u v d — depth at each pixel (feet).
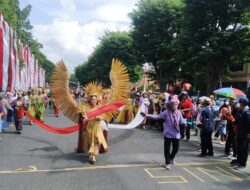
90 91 33.14
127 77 35.22
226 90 46.14
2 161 31.14
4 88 75.36
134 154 35.17
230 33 81.97
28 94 67.77
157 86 138.31
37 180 25.38
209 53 82.48
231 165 31.24
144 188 23.93
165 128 29.81
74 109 34.50
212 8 85.05
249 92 48.55
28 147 38.09
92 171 28.14
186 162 32.19
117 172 27.94
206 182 25.84
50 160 31.83
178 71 117.91
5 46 76.54
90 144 31.81
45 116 77.00
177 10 117.70
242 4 68.90
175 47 105.29
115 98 34.65
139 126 60.90
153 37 121.19
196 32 88.02
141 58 126.82
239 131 30.91
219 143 45.01
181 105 47.44
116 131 53.57
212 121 35.24
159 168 29.50
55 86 34.65
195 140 46.52
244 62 89.25
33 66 160.66
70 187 23.81
